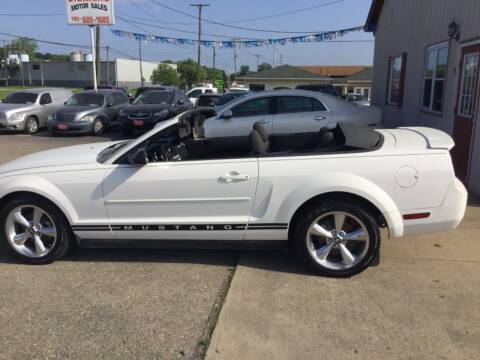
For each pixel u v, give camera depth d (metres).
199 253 4.76
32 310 3.66
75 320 3.50
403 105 13.13
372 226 3.99
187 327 3.39
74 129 15.10
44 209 4.39
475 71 7.60
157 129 4.45
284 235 4.16
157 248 4.81
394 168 3.94
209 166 4.18
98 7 20.36
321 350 3.08
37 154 5.05
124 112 14.95
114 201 4.30
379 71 16.77
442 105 9.41
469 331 3.27
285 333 3.27
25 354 3.11
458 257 4.52
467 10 8.12
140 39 26.38
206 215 4.23
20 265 4.54
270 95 9.07
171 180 4.20
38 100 16.55
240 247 4.31
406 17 12.92
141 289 3.98
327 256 4.18
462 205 4.01
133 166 4.26
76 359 3.05
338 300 3.72
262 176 4.07
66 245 4.50
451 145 4.00
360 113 9.15
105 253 4.81
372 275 4.16
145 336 3.29
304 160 4.06
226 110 8.98
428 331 3.27
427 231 4.05
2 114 15.41
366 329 3.31
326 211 4.02
